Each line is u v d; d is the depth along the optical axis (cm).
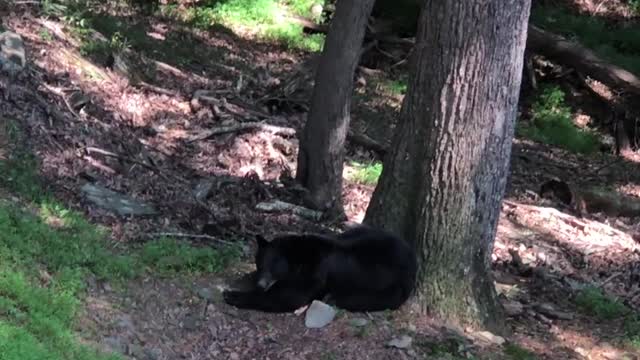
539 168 1421
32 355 583
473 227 750
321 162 951
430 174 747
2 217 700
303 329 706
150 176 897
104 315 662
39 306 631
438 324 741
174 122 1071
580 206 1183
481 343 735
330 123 945
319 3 2167
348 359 684
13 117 862
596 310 848
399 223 762
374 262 734
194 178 937
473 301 754
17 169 795
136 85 1126
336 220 942
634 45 2070
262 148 1057
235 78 1377
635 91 1620
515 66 743
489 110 739
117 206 813
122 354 636
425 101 748
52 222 741
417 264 751
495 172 753
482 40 729
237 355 675
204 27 1823
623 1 2394
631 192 1362
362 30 940
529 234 1030
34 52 1038
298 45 1881
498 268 917
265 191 940
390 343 702
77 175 835
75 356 605
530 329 793
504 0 727
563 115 1728
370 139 1212
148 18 1755
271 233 856
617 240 1066
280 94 1285
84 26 1231
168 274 727
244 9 2039
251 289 733
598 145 1669
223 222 838
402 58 1853
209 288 728
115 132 955
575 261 982
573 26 2108
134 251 746
